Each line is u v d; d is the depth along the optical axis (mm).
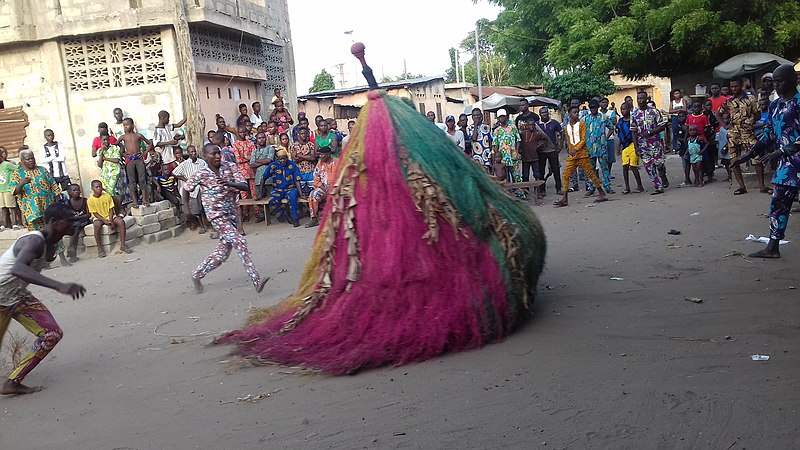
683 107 18656
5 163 13594
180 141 14852
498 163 13227
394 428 4082
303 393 4789
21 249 5328
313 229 12789
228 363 5590
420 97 30781
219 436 4219
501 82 51844
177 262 10742
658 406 4020
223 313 7254
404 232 5297
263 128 15094
